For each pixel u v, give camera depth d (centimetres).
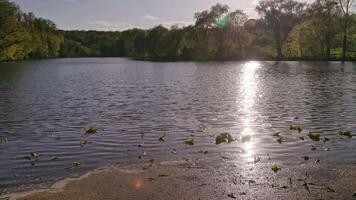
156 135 1823
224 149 1555
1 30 11038
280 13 11812
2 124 2136
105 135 1831
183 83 4741
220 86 4272
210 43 13138
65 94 3634
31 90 4012
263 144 1627
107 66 10394
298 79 5059
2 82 5069
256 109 2592
